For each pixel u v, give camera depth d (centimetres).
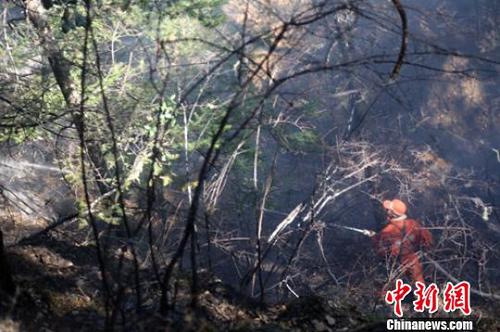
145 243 969
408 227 1340
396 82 652
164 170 1091
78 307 719
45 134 1037
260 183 1302
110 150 984
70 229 1267
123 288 639
